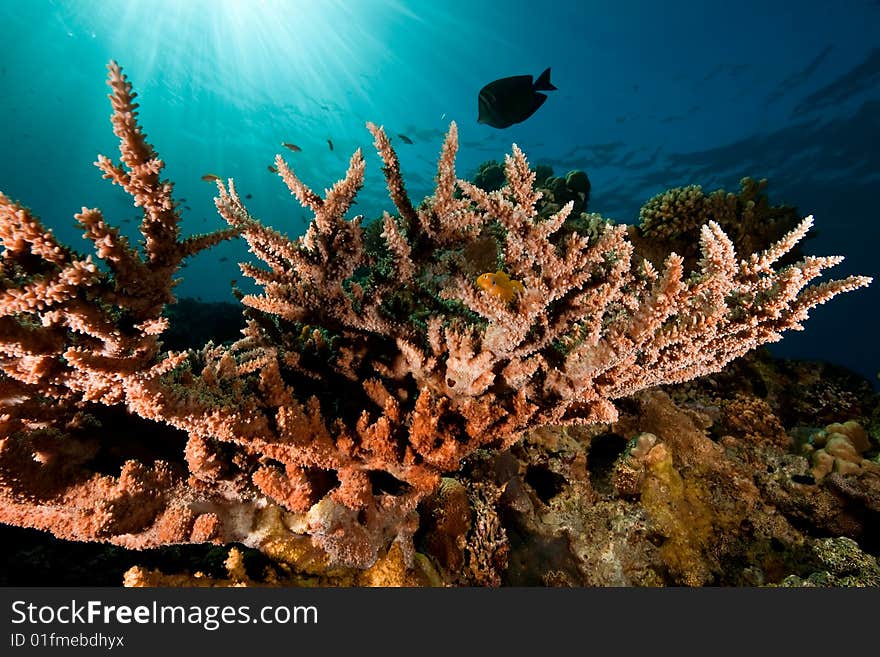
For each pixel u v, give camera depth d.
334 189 2.07
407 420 2.36
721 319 2.03
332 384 2.90
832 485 3.83
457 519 3.00
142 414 1.71
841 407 5.38
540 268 2.06
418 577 2.53
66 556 2.84
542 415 2.48
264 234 2.09
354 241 2.20
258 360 2.62
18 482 1.73
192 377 2.07
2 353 1.55
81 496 1.90
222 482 2.10
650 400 4.54
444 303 2.70
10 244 1.34
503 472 3.53
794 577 3.27
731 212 6.02
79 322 1.44
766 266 2.03
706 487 4.13
